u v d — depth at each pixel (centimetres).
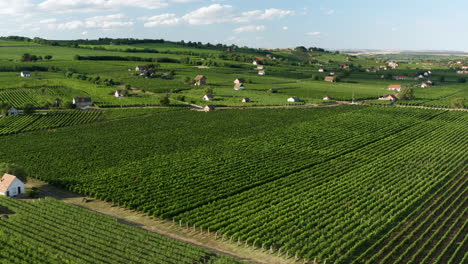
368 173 9750
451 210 7794
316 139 13125
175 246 6034
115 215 7538
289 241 6344
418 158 11106
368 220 7100
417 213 7644
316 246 6297
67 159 10856
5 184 8275
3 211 7419
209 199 8169
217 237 6675
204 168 10112
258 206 7850
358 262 5912
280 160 10850
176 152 11581
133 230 6569
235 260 5662
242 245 6412
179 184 9012
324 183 9069
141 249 5875
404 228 7031
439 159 11075
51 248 5862
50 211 7300
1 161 10550
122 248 5931
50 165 10294
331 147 12231
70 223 6788
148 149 11894
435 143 12781
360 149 12069
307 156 11219
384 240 6581
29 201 8069
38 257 5616
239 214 7488
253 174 9712
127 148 12000
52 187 8994
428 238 6644
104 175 9562
